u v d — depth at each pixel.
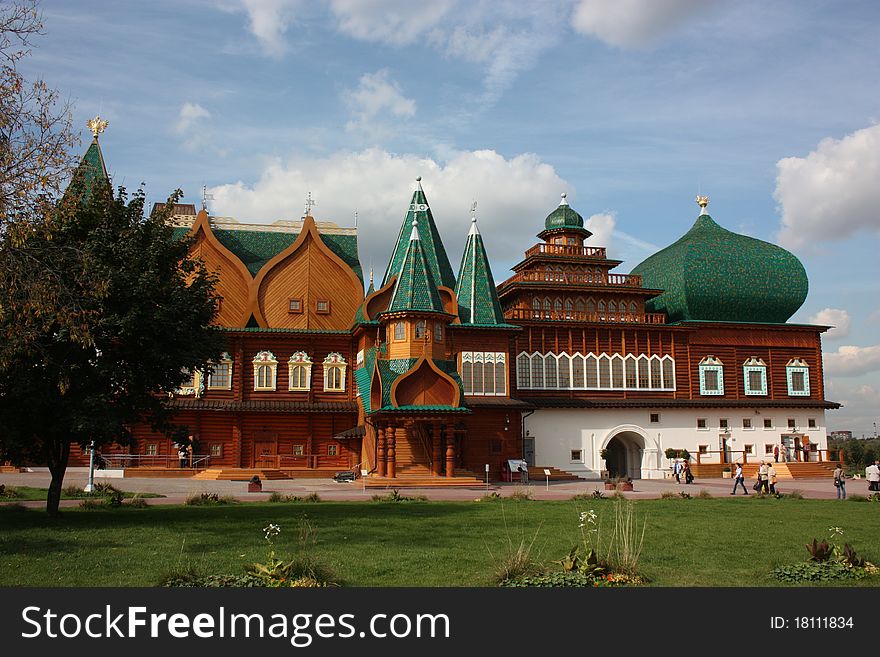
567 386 59.16
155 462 50.41
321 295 56.72
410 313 44.94
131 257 23.41
